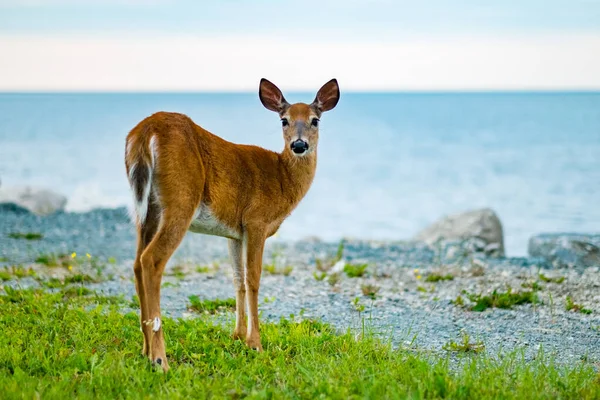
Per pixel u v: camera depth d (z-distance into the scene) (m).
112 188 46.66
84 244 20.02
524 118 138.50
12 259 17.30
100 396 8.22
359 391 8.51
